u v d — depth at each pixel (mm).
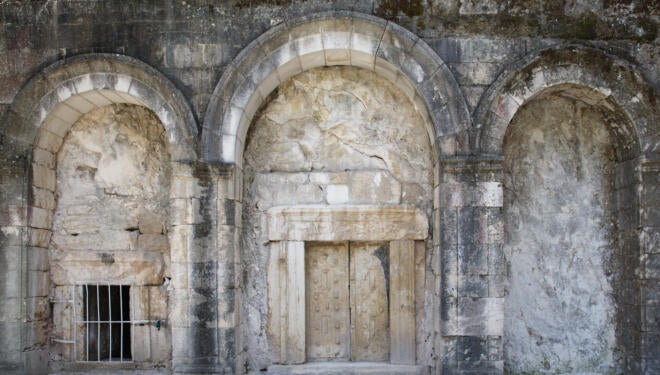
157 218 8227
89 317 8328
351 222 8000
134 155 8273
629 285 7594
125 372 8031
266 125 8250
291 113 8234
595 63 7320
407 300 7945
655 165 7289
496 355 7145
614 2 7453
